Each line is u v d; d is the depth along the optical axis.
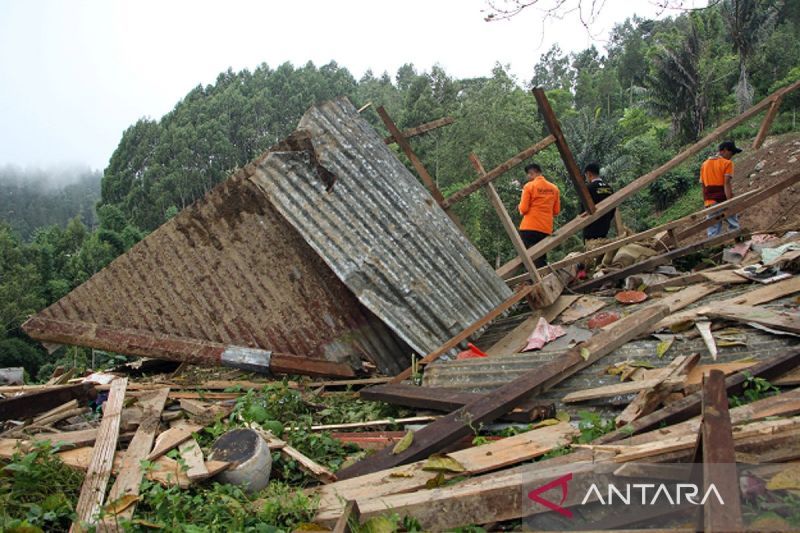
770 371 4.20
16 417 5.19
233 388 5.97
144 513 3.57
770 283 6.47
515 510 3.14
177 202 105.75
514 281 8.21
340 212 6.43
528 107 42.69
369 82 139.50
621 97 60.81
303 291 6.62
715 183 9.55
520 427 4.36
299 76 134.38
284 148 6.44
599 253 8.03
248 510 3.47
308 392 6.14
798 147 19.78
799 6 45.59
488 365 5.65
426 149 43.56
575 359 4.98
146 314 6.59
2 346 46.50
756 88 37.31
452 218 7.64
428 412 5.11
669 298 6.80
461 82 62.62
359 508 3.28
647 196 29.45
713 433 2.79
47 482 3.85
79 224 72.94
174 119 131.62
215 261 6.60
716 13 39.06
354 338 6.62
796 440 3.10
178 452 4.15
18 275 56.00
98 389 5.57
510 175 34.41
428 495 3.29
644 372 4.75
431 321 6.52
